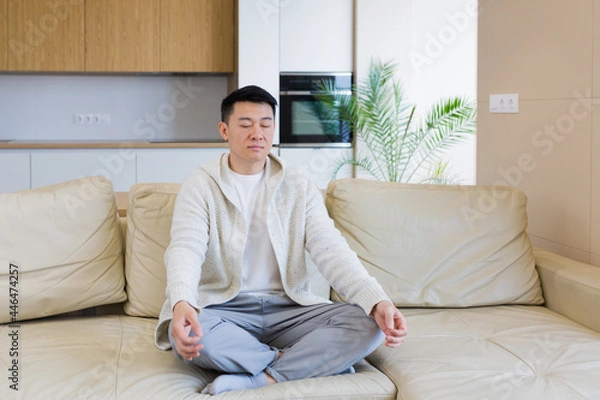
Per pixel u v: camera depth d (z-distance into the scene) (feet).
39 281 7.84
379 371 6.77
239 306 7.39
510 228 9.06
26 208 7.95
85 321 7.99
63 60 19.03
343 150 19.63
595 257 10.16
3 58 18.78
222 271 7.41
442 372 6.47
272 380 6.66
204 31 19.53
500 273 8.82
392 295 8.55
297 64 19.26
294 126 19.40
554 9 10.94
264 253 7.50
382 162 19.62
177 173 18.99
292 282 7.51
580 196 10.49
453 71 21.71
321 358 6.66
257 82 19.10
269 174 7.61
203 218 7.29
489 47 12.89
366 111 19.04
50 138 20.34
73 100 20.36
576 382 6.23
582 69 10.32
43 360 6.61
